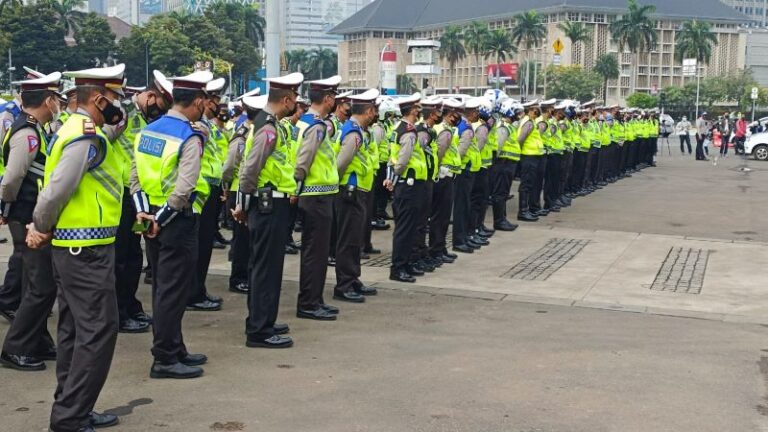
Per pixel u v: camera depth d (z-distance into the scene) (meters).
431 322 8.15
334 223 10.77
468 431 5.31
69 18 81.06
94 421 5.26
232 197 9.41
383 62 25.14
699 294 9.71
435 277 10.43
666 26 125.94
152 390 6.00
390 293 9.45
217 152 8.87
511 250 12.46
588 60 120.56
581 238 13.65
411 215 9.95
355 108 8.72
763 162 33.22
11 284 7.67
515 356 7.00
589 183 21.06
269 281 7.11
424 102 10.11
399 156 9.70
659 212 17.08
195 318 8.21
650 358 7.02
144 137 6.13
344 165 8.67
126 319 7.69
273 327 7.22
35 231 5.00
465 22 135.38
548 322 8.23
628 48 110.69
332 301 9.00
